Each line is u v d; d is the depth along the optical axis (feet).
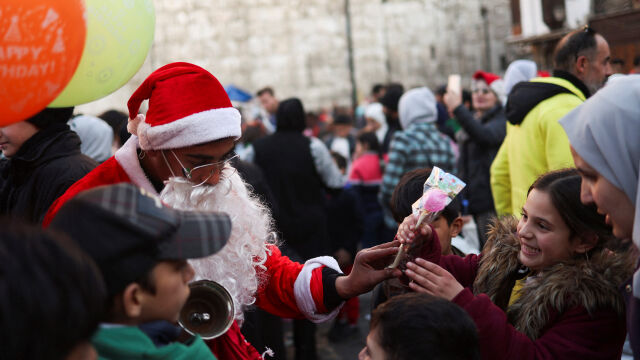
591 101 4.85
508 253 6.52
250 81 101.14
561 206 5.90
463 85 94.22
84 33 4.83
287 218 15.96
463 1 93.76
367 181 21.95
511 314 6.23
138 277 3.94
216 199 6.10
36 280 2.97
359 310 21.88
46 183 7.93
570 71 11.66
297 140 16.33
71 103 6.01
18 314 2.88
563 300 5.75
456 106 16.30
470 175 16.52
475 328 4.77
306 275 6.54
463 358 4.63
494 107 17.78
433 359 4.53
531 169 11.25
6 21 4.25
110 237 3.86
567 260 6.00
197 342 4.74
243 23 99.96
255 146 16.44
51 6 4.42
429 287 5.73
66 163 8.09
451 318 4.65
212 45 99.76
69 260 3.16
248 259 6.30
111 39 5.60
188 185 5.91
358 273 6.19
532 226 6.12
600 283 5.69
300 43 101.14
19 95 4.58
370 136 22.43
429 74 97.25
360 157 22.77
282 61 101.35
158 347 4.43
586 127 4.78
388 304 4.88
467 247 9.57
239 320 6.41
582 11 39.75
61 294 3.02
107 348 4.05
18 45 4.34
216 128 5.73
